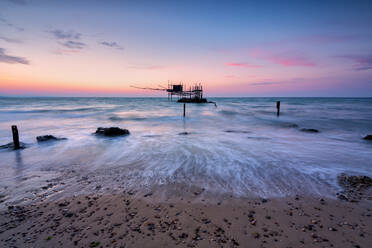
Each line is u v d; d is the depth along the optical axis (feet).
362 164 24.13
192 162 24.48
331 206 14.39
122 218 12.90
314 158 26.50
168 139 38.93
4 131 49.24
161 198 15.52
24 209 14.01
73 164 23.84
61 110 123.65
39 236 11.23
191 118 82.74
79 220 12.71
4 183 18.34
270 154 28.35
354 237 11.04
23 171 21.48
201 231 11.61
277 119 79.10
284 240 10.84
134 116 90.43
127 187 17.47
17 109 125.39
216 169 22.00
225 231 11.62
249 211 13.76
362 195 15.97
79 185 17.90
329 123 66.54
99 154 28.12
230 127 57.72
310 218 12.92
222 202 14.96
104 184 18.11
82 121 71.61
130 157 26.66
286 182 18.61
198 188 17.26
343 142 37.37
